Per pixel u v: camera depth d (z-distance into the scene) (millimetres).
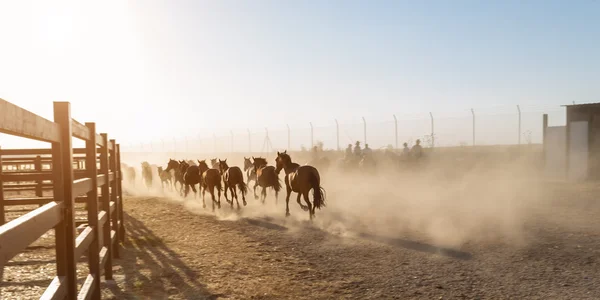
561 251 7098
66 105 2812
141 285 5406
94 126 4211
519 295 5070
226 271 6121
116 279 5676
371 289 5348
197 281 5621
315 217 11031
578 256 6766
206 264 6512
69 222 2754
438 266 6375
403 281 5672
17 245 1737
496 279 5703
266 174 13383
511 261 6570
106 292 5098
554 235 8344
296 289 5336
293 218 11008
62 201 2693
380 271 6156
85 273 5828
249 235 8875
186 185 16219
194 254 7176
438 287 5402
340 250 7469
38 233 2047
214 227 9844
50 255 6906
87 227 4023
